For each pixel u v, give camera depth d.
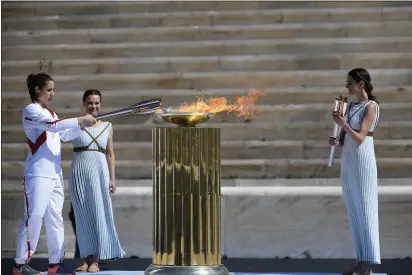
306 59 28.44
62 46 29.38
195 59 28.69
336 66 28.34
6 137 27.94
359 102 20.27
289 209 24.72
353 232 20.31
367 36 28.89
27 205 19.45
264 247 24.78
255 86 28.14
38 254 25.34
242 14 29.38
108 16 29.72
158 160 17.58
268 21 29.34
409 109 27.41
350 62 28.33
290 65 28.45
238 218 24.84
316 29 28.91
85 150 21.41
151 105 18.41
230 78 28.27
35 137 19.48
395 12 29.06
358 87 20.23
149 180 26.55
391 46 28.53
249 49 28.83
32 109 19.30
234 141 27.28
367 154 19.98
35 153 19.48
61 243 19.88
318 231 24.72
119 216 24.86
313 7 29.50
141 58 28.95
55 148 19.70
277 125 27.41
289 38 28.95
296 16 29.27
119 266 23.64
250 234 24.78
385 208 24.72
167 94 28.06
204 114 17.58
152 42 29.22
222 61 28.62
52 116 19.73
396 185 25.56
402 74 28.00
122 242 24.88
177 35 29.31
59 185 19.81
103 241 21.34
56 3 29.88
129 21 29.66
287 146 27.05
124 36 29.45
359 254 20.23
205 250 17.47
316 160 26.67
